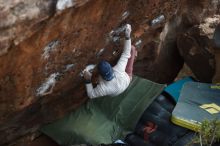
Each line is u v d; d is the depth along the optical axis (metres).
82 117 6.43
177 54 8.12
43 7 3.61
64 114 6.38
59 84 5.29
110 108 6.53
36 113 5.75
